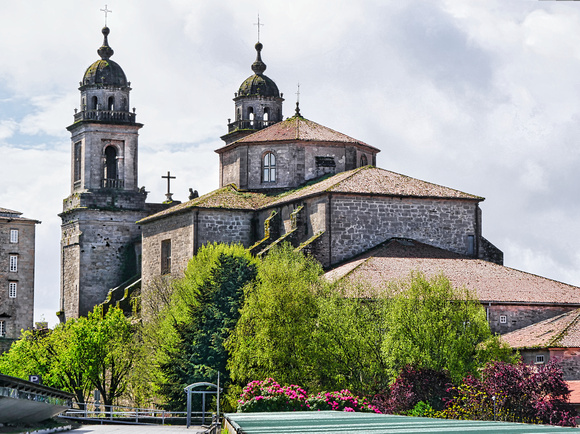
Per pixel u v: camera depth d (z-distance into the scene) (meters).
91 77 132.88
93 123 131.62
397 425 32.53
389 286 75.81
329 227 92.06
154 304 102.56
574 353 74.62
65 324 104.38
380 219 93.81
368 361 70.25
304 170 104.94
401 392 62.34
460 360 67.50
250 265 86.31
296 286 75.38
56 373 99.56
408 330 68.56
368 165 102.19
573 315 80.25
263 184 106.06
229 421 40.50
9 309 140.25
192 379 81.44
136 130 133.12
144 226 108.94
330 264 91.94
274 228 97.94
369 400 65.81
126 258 130.75
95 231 129.88
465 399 61.38
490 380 61.88
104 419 83.00
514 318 84.19
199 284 86.19
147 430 65.94
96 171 131.38
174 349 83.50
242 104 126.12
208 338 82.62
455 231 95.88
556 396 62.31
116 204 130.88
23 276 141.62
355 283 78.75
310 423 35.47
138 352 97.38
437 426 31.47
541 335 78.19
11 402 51.53
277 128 108.38
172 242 103.62
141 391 92.06
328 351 70.94
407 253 91.00
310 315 74.31
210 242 100.50
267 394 59.53
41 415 60.00
